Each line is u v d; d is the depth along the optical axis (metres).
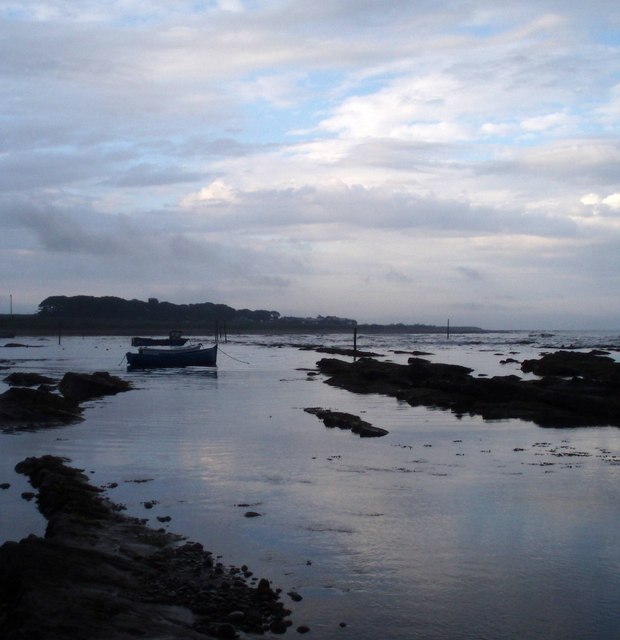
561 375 48.69
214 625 9.19
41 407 27.19
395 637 9.28
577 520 14.04
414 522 13.87
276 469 18.36
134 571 10.73
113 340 127.88
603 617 9.89
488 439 23.19
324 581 10.99
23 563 9.88
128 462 19.14
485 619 9.80
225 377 50.34
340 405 32.62
